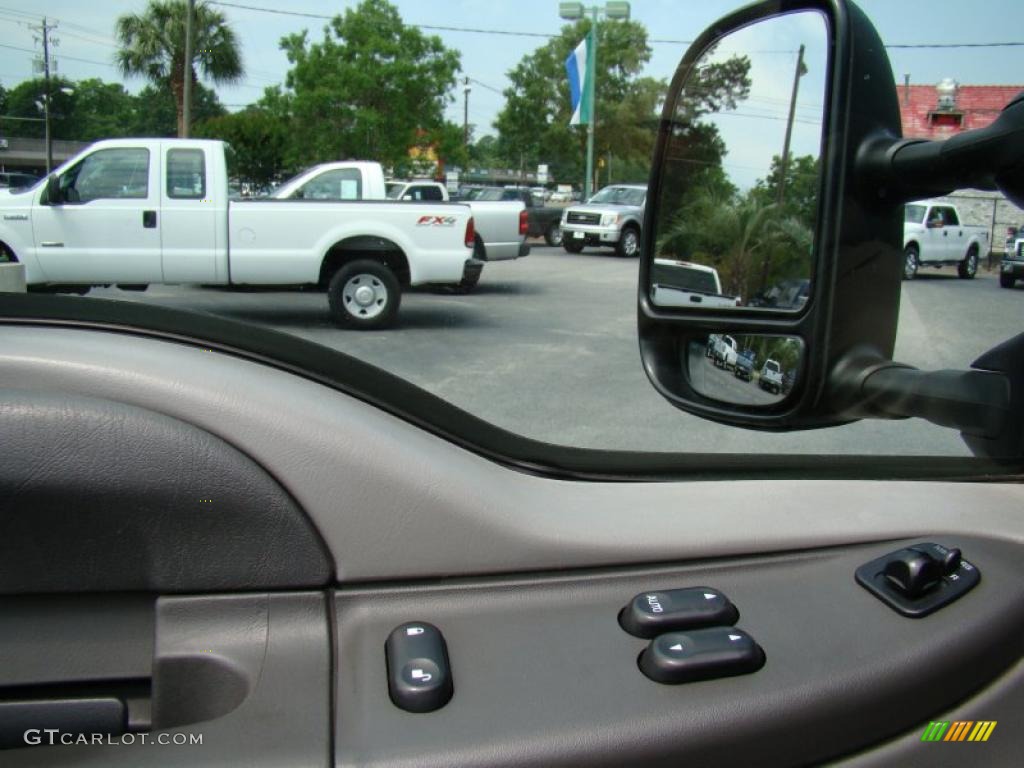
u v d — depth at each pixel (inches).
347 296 355.6
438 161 1380.4
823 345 53.1
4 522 38.4
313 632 39.8
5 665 38.5
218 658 38.4
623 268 690.2
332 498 41.3
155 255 366.0
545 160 1412.4
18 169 2117.4
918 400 51.2
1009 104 43.5
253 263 369.1
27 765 35.3
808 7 54.9
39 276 361.1
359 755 35.0
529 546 44.7
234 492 39.8
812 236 54.2
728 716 38.1
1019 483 58.4
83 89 2135.8
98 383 39.8
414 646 38.7
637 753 36.5
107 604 39.4
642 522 48.9
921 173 48.2
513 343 316.8
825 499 55.1
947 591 46.3
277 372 44.1
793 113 55.6
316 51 1213.1
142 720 38.6
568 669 39.6
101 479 38.8
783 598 45.8
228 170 372.2
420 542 42.7
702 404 61.1
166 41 1274.6
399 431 45.1
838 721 39.7
